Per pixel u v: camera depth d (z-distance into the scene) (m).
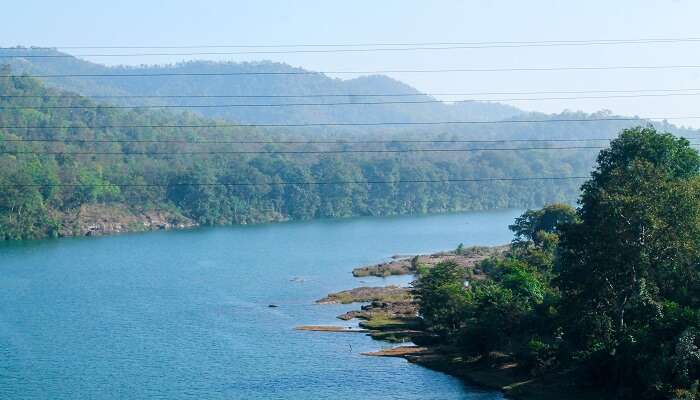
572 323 102.38
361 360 122.12
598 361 96.62
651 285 97.75
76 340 141.12
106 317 162.25
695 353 84.75
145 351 131.88
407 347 129.00
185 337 141.75
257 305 174.25
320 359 123.56
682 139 125.12
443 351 123.69
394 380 110.38
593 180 124.06
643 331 92.50
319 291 194.12
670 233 96.19
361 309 166.12
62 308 173.25
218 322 155.00
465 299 129.38
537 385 102.06
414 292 149.25
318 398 103.38
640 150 119.88
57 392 109.44
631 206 95.19
